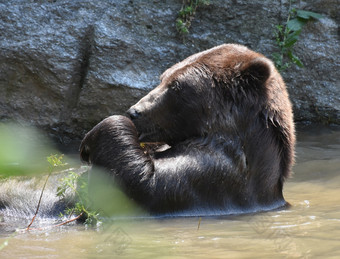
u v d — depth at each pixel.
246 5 18.67
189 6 18.47
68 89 17.14
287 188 11.80
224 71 10.32
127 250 7.12
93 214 9.05
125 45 17.44
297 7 18.84
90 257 6.75
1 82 17.17
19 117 17.19
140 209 9.58
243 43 18.47
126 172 9.38
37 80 17.12
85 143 9.90
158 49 17.81
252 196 10.15
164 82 10.62
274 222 8.89
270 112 10.17
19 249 7.23
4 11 17.39
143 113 10.36
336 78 18.66
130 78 17.27
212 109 10.17
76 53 17.25
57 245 7.46
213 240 7.63
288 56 18.52
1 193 10.31
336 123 18.33
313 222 8.73
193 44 18.22
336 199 10.66
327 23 18.81
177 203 9.65
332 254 6.65
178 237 7.91
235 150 10.02
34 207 10.06
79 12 17.75
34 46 17.03
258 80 10.11
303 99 18.50
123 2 18.28
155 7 18.39
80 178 10.34
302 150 15.09
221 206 9.90
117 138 9.56
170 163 9.76
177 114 10.36
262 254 6.75
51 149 16.16
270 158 10.18
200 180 9.76
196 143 10.16
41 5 17.70
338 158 14.12
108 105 17.22
